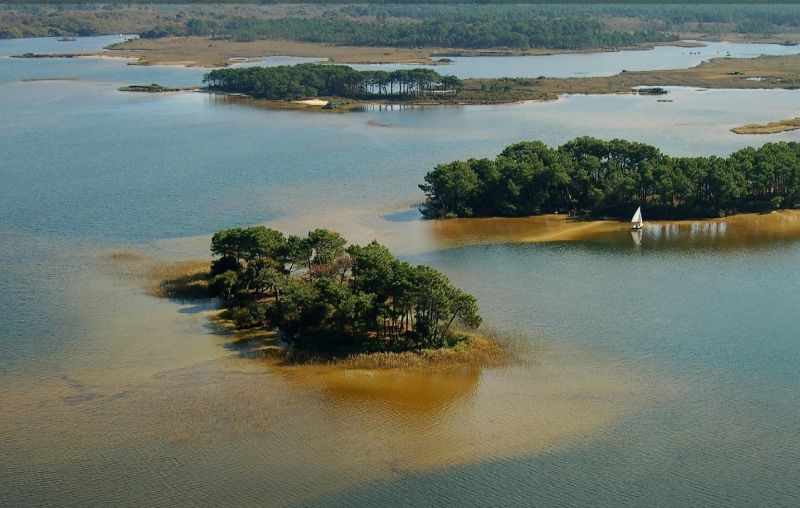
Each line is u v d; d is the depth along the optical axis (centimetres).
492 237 19812
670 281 16888
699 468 10506
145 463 10594
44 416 11706
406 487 10144
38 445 10994
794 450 10862
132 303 15912
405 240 19575
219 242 16825
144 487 10150
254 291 16275
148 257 18525
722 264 17850
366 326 14125
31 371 13125
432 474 10388
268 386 12481
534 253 18650
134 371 13062
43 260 18362
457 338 14000
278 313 14688
